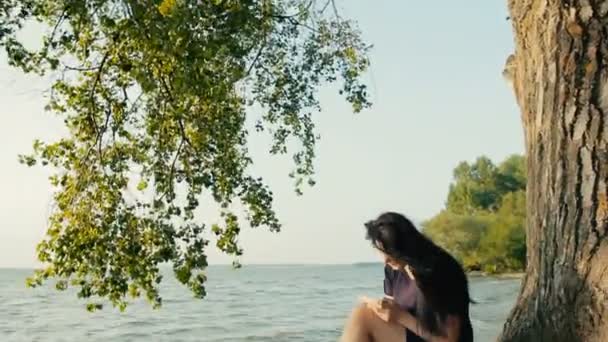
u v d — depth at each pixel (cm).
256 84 1240
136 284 1063
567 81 432
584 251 413
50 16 941
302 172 1293
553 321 419
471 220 9581
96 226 1070
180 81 891
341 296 7400
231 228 1149
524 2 469
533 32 460
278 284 11581
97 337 3544
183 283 1070
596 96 422
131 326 4075
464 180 11562
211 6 873
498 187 11425
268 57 1207
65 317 4844
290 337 3312
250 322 4156
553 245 432
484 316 3170
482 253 9462
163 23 841
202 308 5553
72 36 943
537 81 457
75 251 1046
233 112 1141
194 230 1088
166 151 1095
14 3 927
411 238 460
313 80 1259
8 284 12425
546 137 446
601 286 400
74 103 1052
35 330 3928
